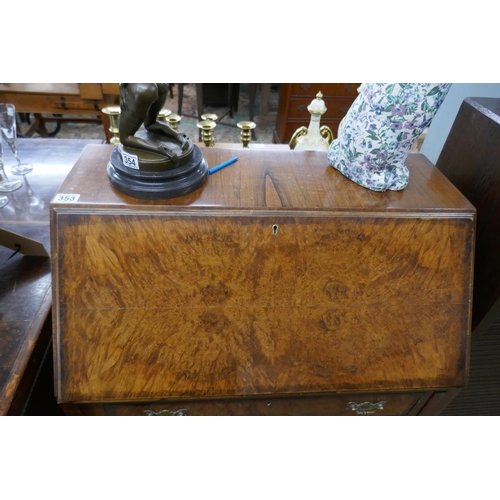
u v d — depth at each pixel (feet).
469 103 4.43
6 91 7.55
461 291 3.64
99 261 3.34
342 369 3.57
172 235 3.36
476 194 4.16
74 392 3.35
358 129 3.44
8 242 4.32
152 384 3.41
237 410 3.80
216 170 3.83
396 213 3.51
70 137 12.01
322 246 3.49
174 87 15.01
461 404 5.26
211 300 3.44
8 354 3.53
